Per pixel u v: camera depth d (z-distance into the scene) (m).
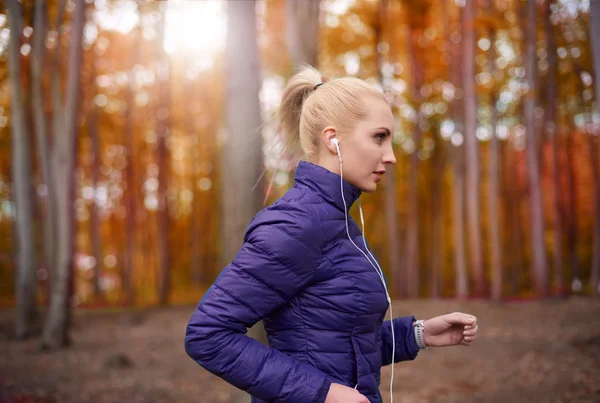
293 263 1.34
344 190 1.46
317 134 1.53
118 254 26.48
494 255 15.19
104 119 20.16
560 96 14.56
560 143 18.88
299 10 5.55
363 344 1.42
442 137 20.31
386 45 18.23
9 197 18.91
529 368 5.94
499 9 13.49
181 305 18.11
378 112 1.48
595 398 4.52
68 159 8.59
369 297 1.41
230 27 3.76
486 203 21.70
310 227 1.36
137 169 22.38
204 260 28.47
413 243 20.53
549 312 11.09
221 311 1.31
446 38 16.97
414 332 1.66
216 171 25.55
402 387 5.63
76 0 7.61
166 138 20.33
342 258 1.40
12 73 8.00
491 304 13.59
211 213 27.78
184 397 5.52
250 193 3.65
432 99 18.45
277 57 16.55
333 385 1.29
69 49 7.93
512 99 16.20
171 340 9.70
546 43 12.06
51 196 9.49
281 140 1.76
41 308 14.95
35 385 6.05
